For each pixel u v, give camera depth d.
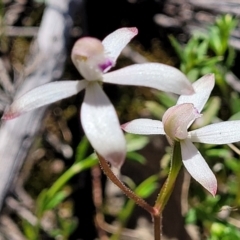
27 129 0.17
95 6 0.22
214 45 0.18
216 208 0.16
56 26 0.20
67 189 0.20
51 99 0.09
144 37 0.22
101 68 0.09
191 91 0.08
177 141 0.10
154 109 0.18
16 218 0.19
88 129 0.08
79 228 0.20
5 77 0.20
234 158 0.17
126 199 0.20
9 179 0.17
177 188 0.19
